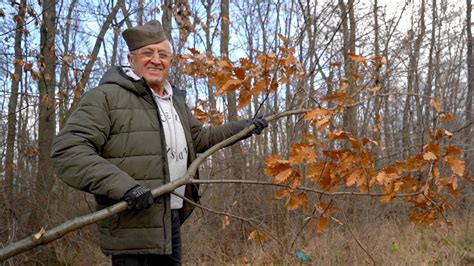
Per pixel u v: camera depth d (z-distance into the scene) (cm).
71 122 211
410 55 718
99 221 215
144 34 235
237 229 618
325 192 263
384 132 636
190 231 606
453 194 258
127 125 220
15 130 708
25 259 596
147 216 220
